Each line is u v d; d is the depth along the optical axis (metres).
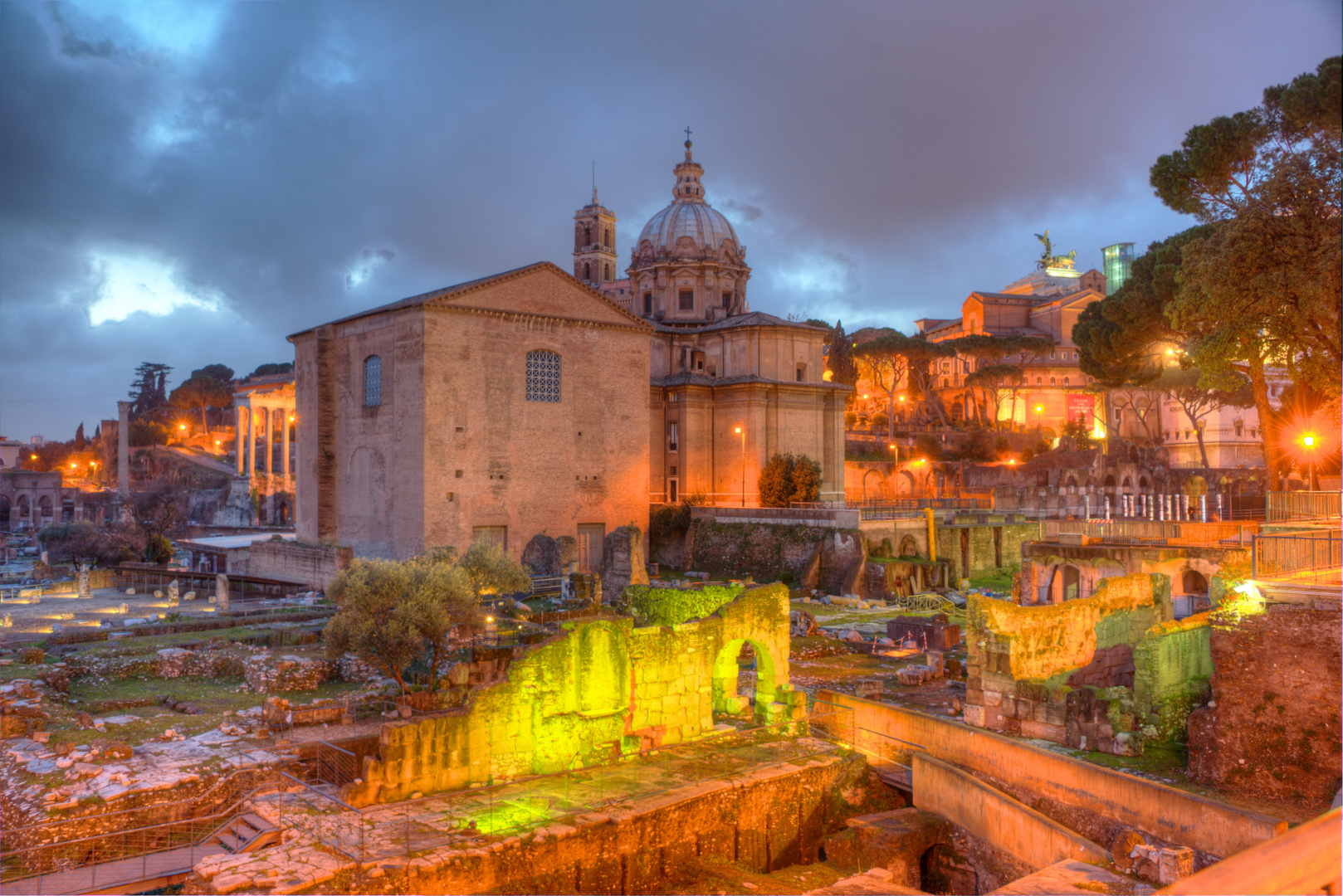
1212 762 26.59
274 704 33.62
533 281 77.00
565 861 24.59
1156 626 31.94
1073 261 196.00
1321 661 25.05
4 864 23.06
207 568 91.62
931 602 69.69
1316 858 4.24
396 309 73.06
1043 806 27.41
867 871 26.02
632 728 32.66
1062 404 151.62
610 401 81.62
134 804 25.44
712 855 27.73
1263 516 51.38
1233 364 43.34
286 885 20.86
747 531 82.56
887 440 126.69
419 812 25.95
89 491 141.75
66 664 41.38
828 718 36.34
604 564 76.19
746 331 97.31
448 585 38.69
